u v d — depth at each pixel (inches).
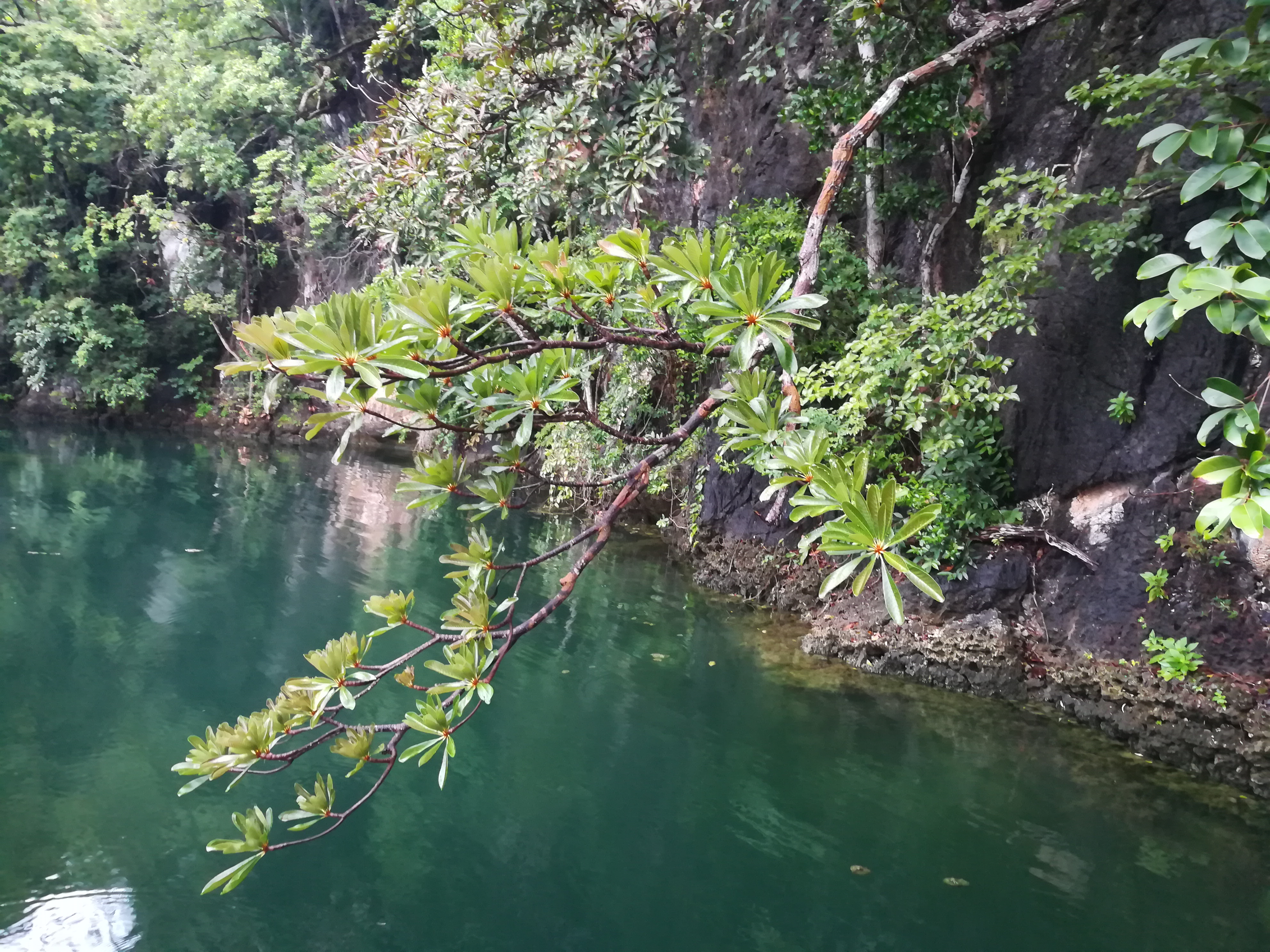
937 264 301.3
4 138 656.4
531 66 257.6
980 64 259.0
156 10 690.2
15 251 673.0
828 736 219.1
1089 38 255.6
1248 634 211.3
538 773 192.9
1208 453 221.6
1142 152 231.1
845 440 259.1
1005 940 141.8
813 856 165.8
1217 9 221.3
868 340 235.0
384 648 260.4
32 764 179.5
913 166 314.7
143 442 651.5
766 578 332.5
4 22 657.6
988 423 265.1
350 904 143.3
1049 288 256.5
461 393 66.9
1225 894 157.2
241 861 151.9
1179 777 205.9
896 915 147.9
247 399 716.7
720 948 137.6
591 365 74.8
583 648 274.4
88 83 654.5
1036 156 269.6
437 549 382.3
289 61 662.5
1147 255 227.6
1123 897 155.3
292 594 307.6
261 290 743.1
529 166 259.4
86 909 135.4
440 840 164.6
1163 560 227.8
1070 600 247.6
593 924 142.0
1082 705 236.1
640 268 70.6
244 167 653.3
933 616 266.4
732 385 71.7
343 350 52.5
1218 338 217.5
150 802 168.2
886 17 235.3
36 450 580.7
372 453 657.6
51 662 235.8
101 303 721.6
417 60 614.9
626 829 172.6
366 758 62.9
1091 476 245.3
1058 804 190.1
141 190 719.7
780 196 363.9
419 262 335.6
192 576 324.5
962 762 207.9
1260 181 78.3
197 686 225.1
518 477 73.6
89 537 370.3
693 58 313.7
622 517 449.1
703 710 231.0
